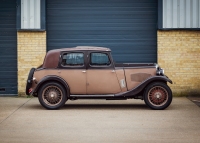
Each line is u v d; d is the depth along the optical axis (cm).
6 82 1628
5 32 1623
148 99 1261
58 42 1620
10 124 1044
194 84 1608
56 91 1267
